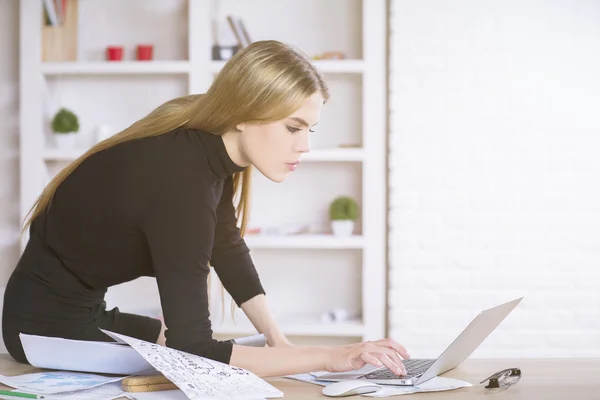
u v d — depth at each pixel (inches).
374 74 157.4
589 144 156.9
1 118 166.9
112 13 167.6
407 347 156.6
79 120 167.6
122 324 75.9
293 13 166.6
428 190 157.3
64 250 66.5
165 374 51.8
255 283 79.9
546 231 157.2
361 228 166.7
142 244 63.4
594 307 156.5
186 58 167.0
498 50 156.8
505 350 156.9
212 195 62.6
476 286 156.9
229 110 61.9
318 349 60.6
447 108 157.4
